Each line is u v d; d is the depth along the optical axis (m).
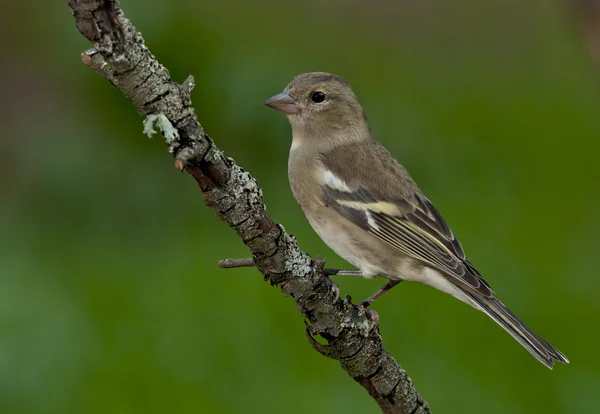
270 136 13.35
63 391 10.36
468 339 11.12
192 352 10.79
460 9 17.47
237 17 14.87
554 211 13.41
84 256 12.32
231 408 10.25
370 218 9.16
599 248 12.72
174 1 13.91
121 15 5.71
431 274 9.03
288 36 15.41
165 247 12.52
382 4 17.11
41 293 11.51
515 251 12.62
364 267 9.28
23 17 14.91
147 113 5.97
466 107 15.38
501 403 10.54
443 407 10.48
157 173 13.20
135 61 5.79
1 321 11.07
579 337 11.40
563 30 17.03
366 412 10.20
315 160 9.64
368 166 9.48
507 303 11.83
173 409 10.23
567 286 12.09
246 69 13.57
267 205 12.94
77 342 10.88
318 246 12.26
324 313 7.10
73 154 13.23
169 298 11.50
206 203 6.41
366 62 15.79
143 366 10.59
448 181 13.92
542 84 16.09
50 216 12.95
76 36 13.77
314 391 10.42
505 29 17.16
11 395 10.36
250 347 10.88
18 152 13.63
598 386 10.75
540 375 10.82
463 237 12.78
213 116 13.34
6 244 12.44
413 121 14.73
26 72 14.47
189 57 13.48
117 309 11.30
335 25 16.30
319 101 9.84
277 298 11.45
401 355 10.98
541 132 15.01
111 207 13.01
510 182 13.98
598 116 15.38
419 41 16.66
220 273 11.88
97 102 13.44
